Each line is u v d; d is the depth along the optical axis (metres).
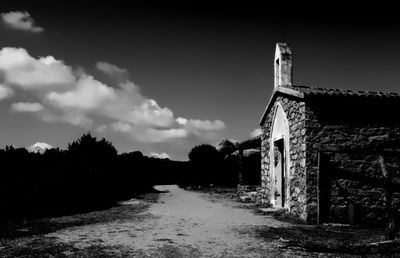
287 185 11.87
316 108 10.61
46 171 13.01
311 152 10.45
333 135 10.52
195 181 25.39
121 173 19.17
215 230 8.88
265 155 15.05
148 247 7.02
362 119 10.66
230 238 7.91
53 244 7.15
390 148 10.51
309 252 6.73
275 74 14.77
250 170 23.84
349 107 10.70
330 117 10.59
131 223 9.88
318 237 8.09
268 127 14.66
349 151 9.86
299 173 10.88
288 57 14.11
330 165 10.36
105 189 16.06
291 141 11.66
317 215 10.09
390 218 7.73
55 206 12.30
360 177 10.36
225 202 15.98
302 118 10.73
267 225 9.67
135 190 21.19
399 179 10.38
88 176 14.58
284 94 12.49
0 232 8.20
